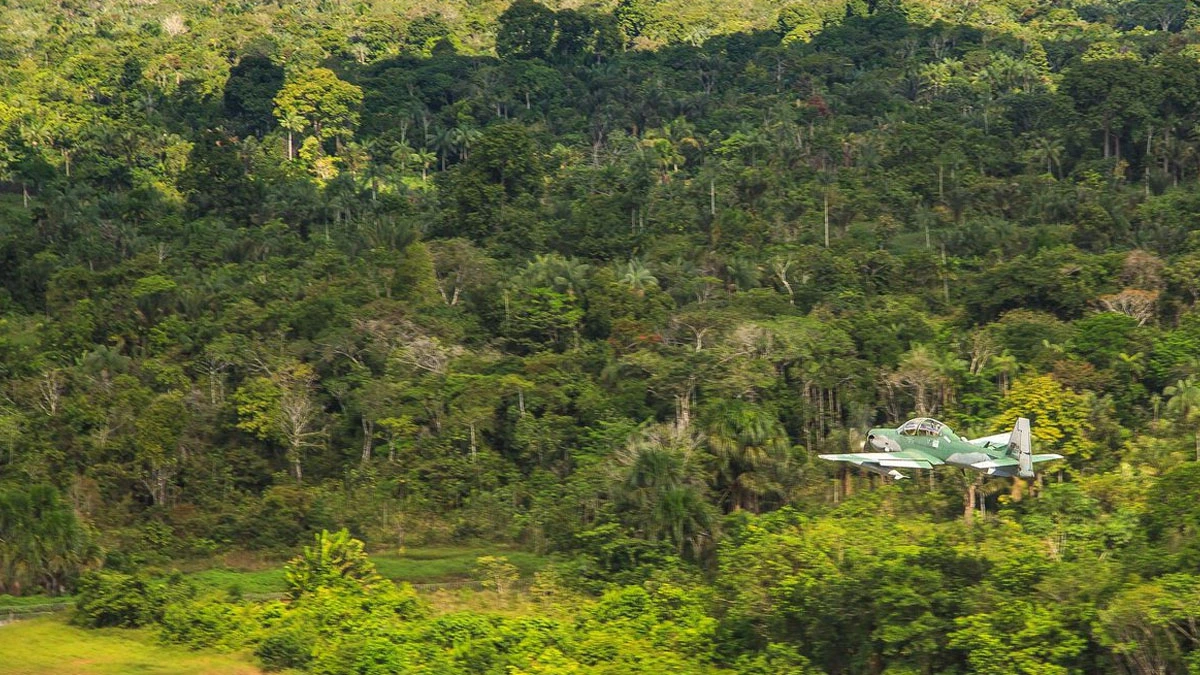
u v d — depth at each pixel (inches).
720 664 3580.2
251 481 6048.2
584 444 6131.9
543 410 6353.3
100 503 5689.0
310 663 3558.1
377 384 6397.6
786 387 6501.0
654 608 4033.0
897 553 3609.7
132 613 3944.4
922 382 6269.7
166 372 6579.7
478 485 5910.4
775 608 3590.1
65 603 4653.1
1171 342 6407.5
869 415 6279.5
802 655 3467.0
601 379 6614.2
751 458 5374.0
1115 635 3078.2
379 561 5369.1
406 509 5807.1
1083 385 6112.2
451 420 6186.0
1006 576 3481.8
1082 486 5004.9
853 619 3412.9
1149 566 3385.8
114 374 6574.8
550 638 3720.5
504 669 3472.0
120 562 5034.5
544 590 4640.8
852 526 4234.7
